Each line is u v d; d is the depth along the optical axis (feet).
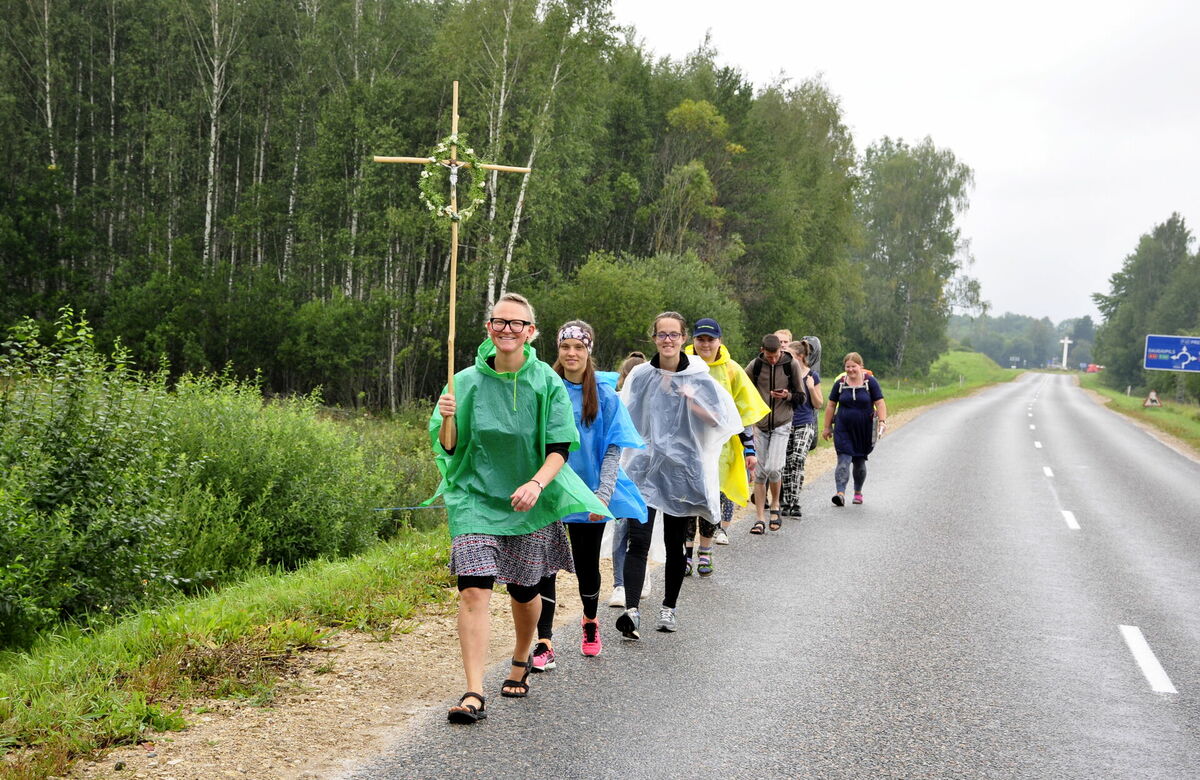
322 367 109.91
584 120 113.70
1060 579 26.76
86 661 15.72
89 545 23.61
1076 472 57.72
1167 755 13.99
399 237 113.09
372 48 123.54
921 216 261.44
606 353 117.08
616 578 21.67
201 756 12.28
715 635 19.63
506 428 13.62
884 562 28.17
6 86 122.83
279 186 129.29
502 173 105.40
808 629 20.43
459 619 13.96
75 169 126.31
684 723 14.44
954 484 48.55
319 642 17.85
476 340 107.65
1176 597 25.03
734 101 161.89
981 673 17.80
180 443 33.81
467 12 108.68
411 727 13.73
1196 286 350.43
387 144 108.68
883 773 12.90
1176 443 92.89
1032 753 13.88
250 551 31.60
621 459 19.63
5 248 113.70
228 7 128.16
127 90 130.21
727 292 142.51
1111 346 373.61
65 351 25.66
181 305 109.29
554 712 14.62
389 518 40.45
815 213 179.01
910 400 157.48
